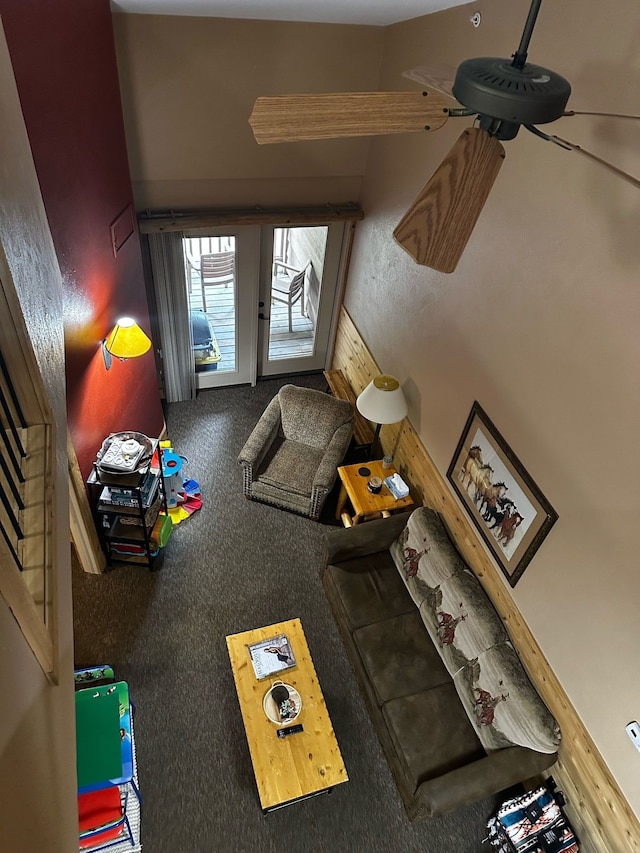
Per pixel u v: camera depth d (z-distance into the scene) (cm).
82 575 416
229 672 374
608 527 251
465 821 328
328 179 477
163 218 439
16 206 161
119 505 376
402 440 451
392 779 339
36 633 132
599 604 263
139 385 450
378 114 127
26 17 246
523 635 321
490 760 301
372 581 389
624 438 236
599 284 239
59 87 281
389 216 439
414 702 334
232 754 340
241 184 457
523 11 263
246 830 314
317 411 473
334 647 394
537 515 296
